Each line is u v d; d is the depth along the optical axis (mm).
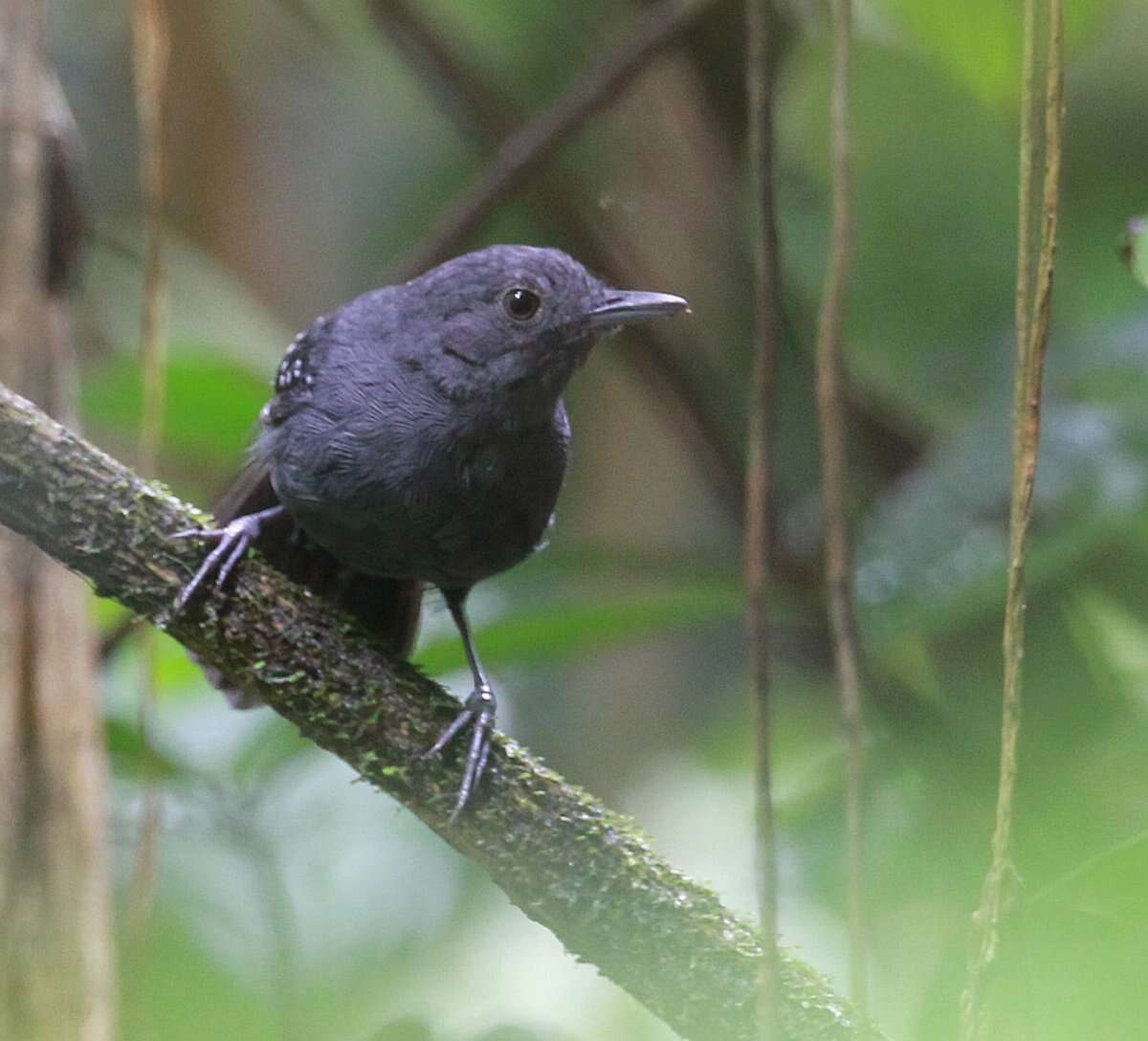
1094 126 12047
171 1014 10297
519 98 14023
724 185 13695
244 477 9594
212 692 11539
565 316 8750
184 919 10852
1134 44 12289
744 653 14695
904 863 9594
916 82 10961
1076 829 8062
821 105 11258
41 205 8828
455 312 8734
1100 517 9352
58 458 7133
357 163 16406
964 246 11062
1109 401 10242
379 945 11977
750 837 11844
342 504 8758
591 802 7383
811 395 13266
